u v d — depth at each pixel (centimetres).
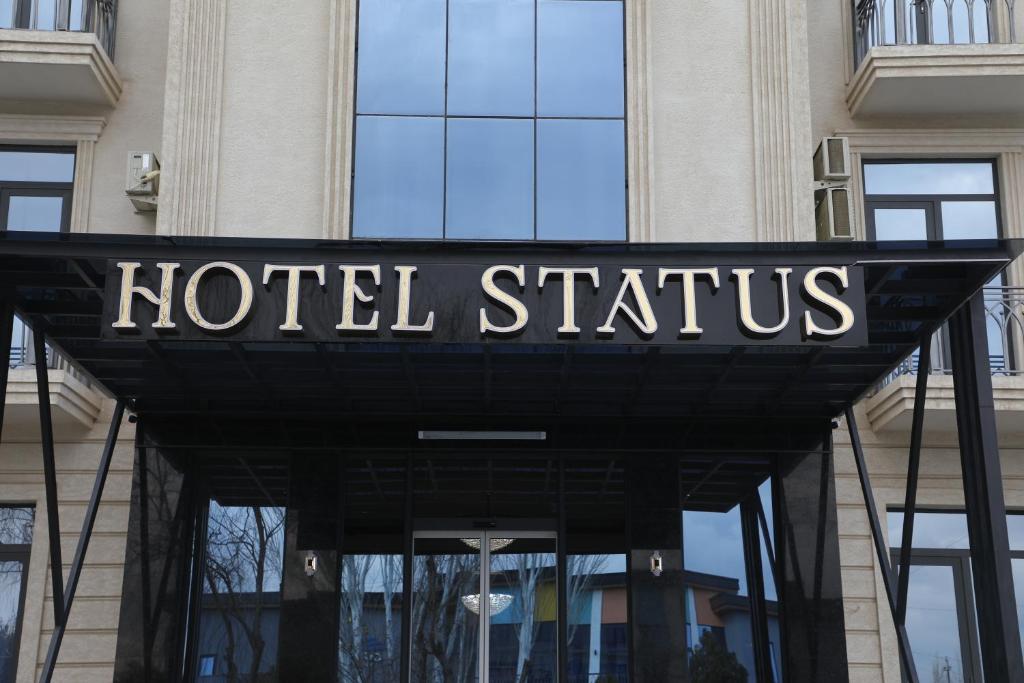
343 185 1012
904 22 1115
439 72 1046
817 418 973
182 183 1002
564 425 973
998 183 1142
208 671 937
